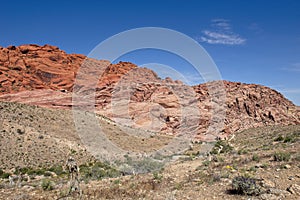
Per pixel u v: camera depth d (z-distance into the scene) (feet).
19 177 60.23
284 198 24.58
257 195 26.37
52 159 102.53
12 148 105.91
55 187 38.14
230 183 31.19
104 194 31.04
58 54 301.22
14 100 197.36
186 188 31.53
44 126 136.26
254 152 61.82
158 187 33.17
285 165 36.04
